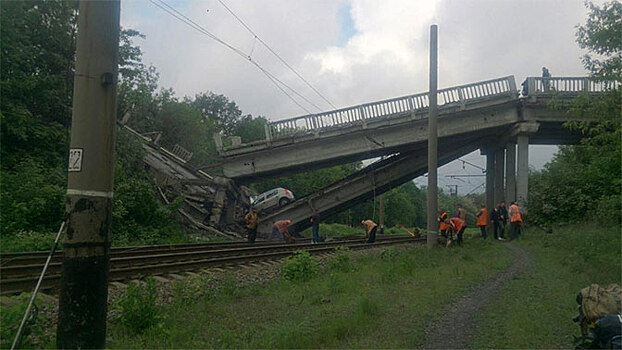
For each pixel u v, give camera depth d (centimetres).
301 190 7069
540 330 721
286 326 771
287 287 1195
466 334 717
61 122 2634
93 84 545
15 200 1992
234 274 1319
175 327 767
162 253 1681
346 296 1025
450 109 2964
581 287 1010
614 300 621
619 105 1814
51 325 765
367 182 3247
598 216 2419
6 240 1747
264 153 3138
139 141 3002
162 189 3023
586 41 1761
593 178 2705
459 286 1067
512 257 1591
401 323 782
